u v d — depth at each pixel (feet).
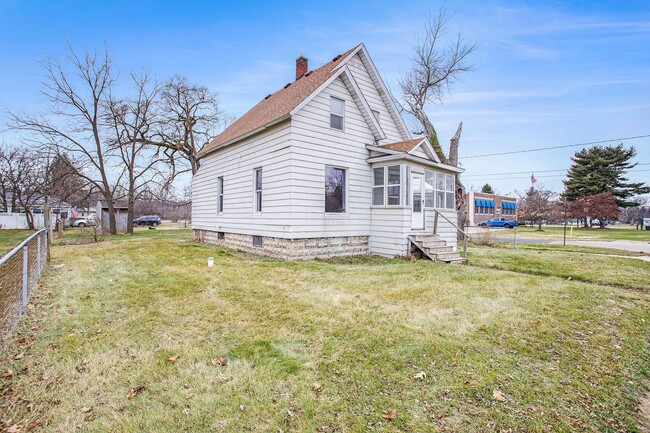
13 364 10.49
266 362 10.72
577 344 12.80
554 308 17.11
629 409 8.81
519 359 11.36
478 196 165.48
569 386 9.78
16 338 12.46
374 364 10.72
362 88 41.42
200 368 10.32
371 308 16.56
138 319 14.58
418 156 35.22
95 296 18.10
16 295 14.23
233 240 42.04
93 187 76.33
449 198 41.32
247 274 24.40
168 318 14.80
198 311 15.79
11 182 96.58
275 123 32.73
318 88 32.42
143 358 10.94
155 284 20.90
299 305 16.83
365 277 24.06
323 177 33.76
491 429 7.79
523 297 19.17
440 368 10.57
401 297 18.74
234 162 41.63
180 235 67.97
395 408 8.47
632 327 14.83
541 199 137.39
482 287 21.48
